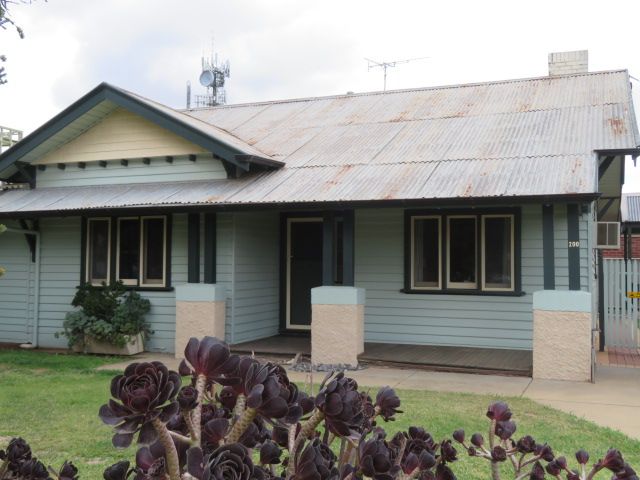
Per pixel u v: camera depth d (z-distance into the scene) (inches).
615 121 442.3
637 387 340.8
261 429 81.2
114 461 212.8
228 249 456.1
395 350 430.3
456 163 418.0
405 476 78.6
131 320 460.1
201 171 486.9
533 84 567.5
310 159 475.5
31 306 519.5
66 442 234.4
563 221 402.9
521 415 275.7
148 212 445.1
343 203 385.4
